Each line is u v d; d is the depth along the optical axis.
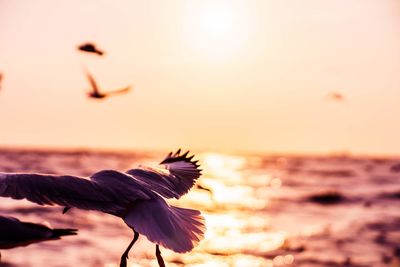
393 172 141.38
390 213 56.22
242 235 43.19
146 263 32.88
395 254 36.06
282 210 61.06
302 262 34.22
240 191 85.50
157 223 7.48
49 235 6.55
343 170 158.12
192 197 69.94
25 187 7.00
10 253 32.97
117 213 7.50
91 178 7.62
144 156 178.75
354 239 41.28
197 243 7.44
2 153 188.75
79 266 30.89
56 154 181.00
